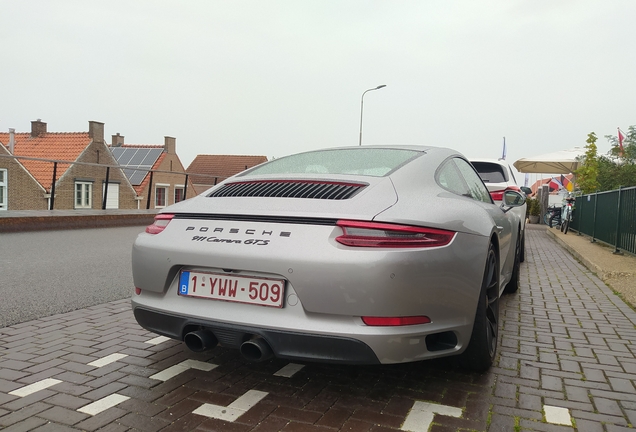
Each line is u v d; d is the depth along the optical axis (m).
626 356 3.45
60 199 27.45
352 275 2.30
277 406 2.56
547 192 22.66
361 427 2.35
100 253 7.56
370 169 3.06
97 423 2.34
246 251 2.48
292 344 2.40
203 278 2.64
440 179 3.20
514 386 2.88
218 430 2.30
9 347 3.36
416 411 2.53
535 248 11.50
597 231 11.77
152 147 47.22
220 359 3.23
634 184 23.42
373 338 2.30
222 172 59.97
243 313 2.51
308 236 2.43
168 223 2.88
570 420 2.45
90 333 3.71
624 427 2.39
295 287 2.38
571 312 4.79
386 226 2.38
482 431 2.33
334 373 3.03
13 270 5.95
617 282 6.25
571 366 3.23
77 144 36.81
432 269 2.44
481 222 3.04
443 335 2.70
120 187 33.84
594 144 25.61
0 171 26.69
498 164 8.02
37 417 2.39
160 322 2.76
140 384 2.80
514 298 5.46
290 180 2.96
